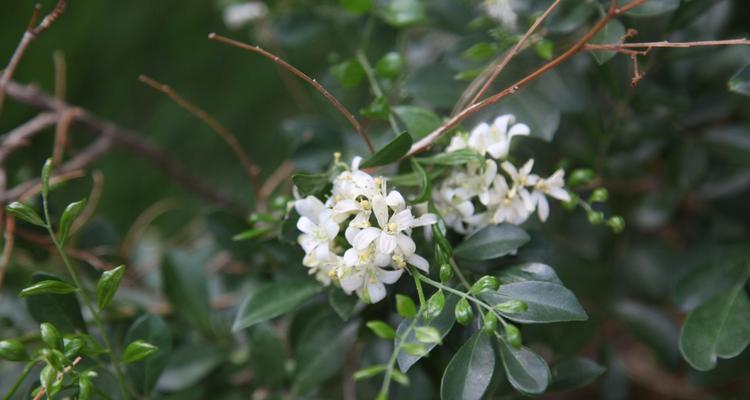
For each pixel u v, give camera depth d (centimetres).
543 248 46
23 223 52
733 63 55
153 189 84
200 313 53
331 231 43
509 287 43
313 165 54
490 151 45
